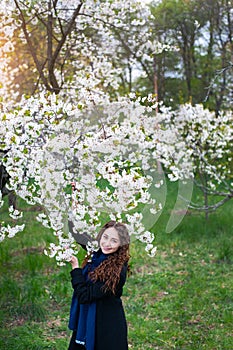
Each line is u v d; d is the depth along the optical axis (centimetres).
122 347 320
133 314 529
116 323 320
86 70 762
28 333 472
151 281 629
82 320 325
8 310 519
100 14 636
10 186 416
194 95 1992
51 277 627
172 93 2006
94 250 330
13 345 444
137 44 725
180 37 1764
